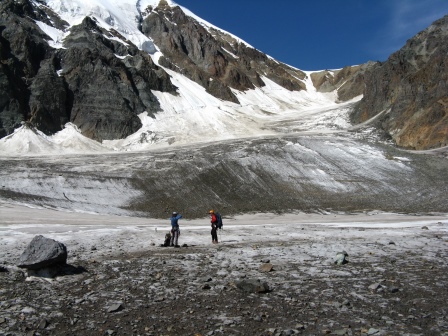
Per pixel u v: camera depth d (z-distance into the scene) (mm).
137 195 44000
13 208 34750
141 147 80562
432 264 13258
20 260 10938
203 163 54312
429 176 56156
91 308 8945
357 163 59469
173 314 8633
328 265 13141
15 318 8188
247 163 55594
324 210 46375
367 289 10352
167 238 17906
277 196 49031
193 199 45250
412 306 9031
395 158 61344
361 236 20906
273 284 10852
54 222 28797
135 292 10117
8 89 75938
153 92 103562
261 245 17625
